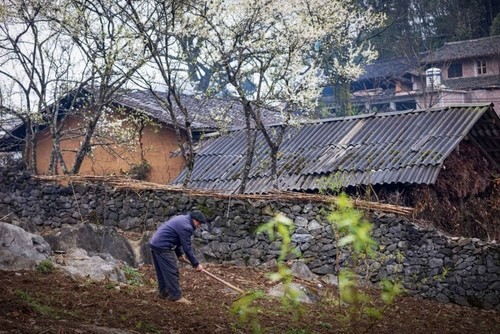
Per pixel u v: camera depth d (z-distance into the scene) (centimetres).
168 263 1087
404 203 1775
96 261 1230
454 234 1747
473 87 4678
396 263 1490
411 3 5091
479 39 4950
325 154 2025
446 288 1470
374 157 1917
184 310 1020
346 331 962
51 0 1819
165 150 2636
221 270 1488
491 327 1255
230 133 2384
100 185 1681
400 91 4775
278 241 1532
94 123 1925
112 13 1784
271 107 1770
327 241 1510
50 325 759
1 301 818
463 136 1897
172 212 1608
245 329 935
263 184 2005
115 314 898
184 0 1711
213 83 1888
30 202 1730
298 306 725
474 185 1952
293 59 1723
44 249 1188
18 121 2491
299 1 1748
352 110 4119
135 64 1780
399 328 1129
